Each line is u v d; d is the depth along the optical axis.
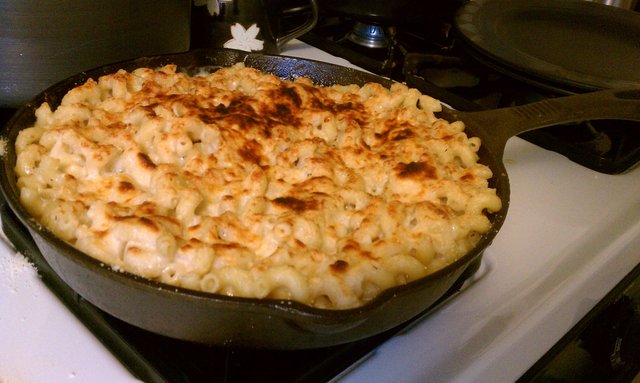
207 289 0.35
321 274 0.36
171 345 0.36
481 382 0.38
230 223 0.38
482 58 0.64
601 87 0.57
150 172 0.41
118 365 0.36
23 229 0.42
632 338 0.52
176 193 0.39
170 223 0.37
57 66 0.48
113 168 0.42
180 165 0.43
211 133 0.44
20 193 0.38
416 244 0.39
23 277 0.40
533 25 0.73
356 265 0.36
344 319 0.31
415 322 0.40
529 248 0.47
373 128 0.50
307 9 0.75
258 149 0.45
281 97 0.50
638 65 0.66
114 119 0.46
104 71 0.49
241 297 0.31
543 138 0.59
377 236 0.40
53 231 0.37
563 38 0.71
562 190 0.54
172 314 0.33
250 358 0.36
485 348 0.39
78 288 0.36
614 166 0.56
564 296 0.43
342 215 0.41
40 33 0.46
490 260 0.46
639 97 0.54
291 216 0.39
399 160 0.46
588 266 0.46
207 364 0.36
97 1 0.47
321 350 0.37
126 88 0.49
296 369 0.36
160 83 0.51
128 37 0.50
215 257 0.36
